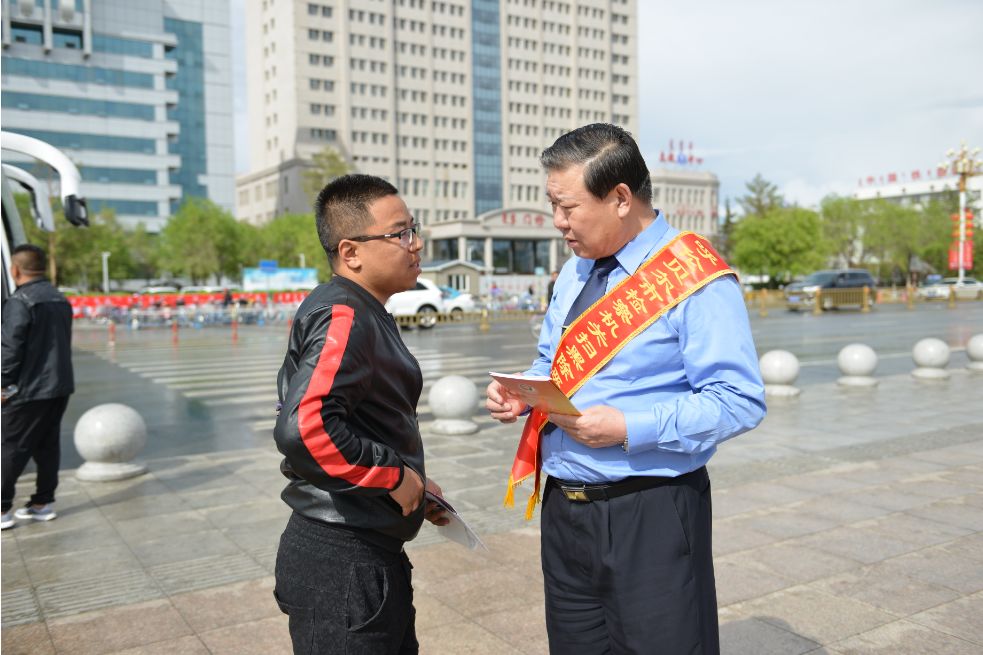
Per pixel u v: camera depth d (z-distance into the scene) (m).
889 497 4.86
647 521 1.81
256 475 5.85
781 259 53.22
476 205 92.62
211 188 85.88
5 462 4.46
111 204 76.12
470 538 2.00
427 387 11.09
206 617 3.25
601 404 1.85
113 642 3.03
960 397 9.03
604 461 1.81
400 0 87.31
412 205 88.44
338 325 1.69
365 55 85.19
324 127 84.06
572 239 1.88
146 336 23.31
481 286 49.41
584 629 1.95
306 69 82.88
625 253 1.88
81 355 16.75
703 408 1.70
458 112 91.19
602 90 101.75
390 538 1.79
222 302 31.36
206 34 85.12
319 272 51.69
